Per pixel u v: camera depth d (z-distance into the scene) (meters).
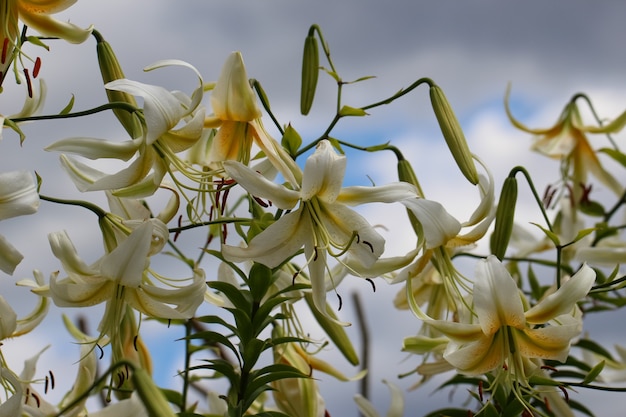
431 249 1.52
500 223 1.54
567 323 1.50
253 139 1.48
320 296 1.45
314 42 1.55
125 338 1.56
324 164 1.41
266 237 1.42
